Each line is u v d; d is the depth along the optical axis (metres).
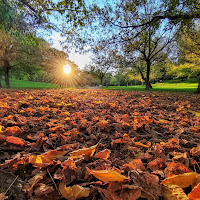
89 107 3.77
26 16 7.16
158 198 0.84
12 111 2.70
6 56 18.77
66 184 0.94
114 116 2.77
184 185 0.89
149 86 20.84
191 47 14.87
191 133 1.98
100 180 0.99
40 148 1.43
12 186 0.89
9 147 1.35
